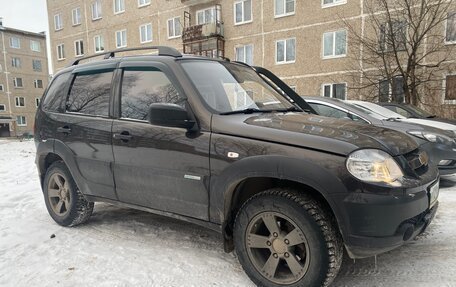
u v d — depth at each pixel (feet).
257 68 13.24
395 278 8.70
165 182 9.77
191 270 9.41
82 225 13.19
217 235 11.89
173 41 82.17
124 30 91.20
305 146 7.55
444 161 16.84
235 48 72.64
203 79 10.11
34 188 19.84
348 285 8.46
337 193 7.11
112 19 93.25
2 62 155.43
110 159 11.00
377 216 6.95
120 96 11.10
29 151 46.91
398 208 7.01
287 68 66.39
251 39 70.23
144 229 12.59
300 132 7.95
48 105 13.52
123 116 10.89
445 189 16.58
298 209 7.63
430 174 8.39
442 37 50.67
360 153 7.21
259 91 11.49
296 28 64.54
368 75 56.18
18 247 11.24
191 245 11.09
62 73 13.74
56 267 9.76
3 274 9.44
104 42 96.32
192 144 9.09
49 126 13.00
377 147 7.47
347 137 7.70
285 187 8.23
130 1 88.74
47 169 13.66
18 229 12.98
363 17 57.06
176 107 8.95
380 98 53.83
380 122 18.10
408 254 9.95
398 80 52.85
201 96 9.44
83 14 100.07
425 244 10.54
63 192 13.10
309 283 7.63
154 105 8.95
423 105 51.49
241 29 71.31
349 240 7.21
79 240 11.69
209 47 74.84
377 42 54.19
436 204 8.71
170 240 11.52
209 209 9.05
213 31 71.82
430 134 17.03
